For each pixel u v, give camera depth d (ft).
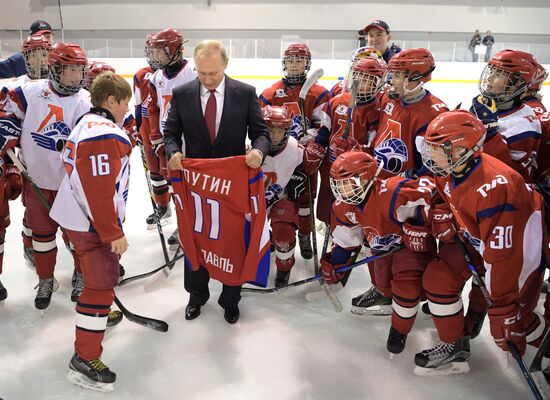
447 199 7.07
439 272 7.55
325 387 7.66
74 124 9.18
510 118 8.26
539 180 9.17
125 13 57.06
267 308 9.84
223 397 7.43
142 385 7.65
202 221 8.52
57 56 8.46
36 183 9.24
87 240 7.34
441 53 44.80
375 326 9.30
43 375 7.83
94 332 7.43
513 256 6.53
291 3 56.44
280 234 10.03
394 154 9.27
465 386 7.71
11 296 10.04
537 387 6.73
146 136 13.32
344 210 8.27
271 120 9.00
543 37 55.31
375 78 9.54
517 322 6.87
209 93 8.04
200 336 8.87
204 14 56.75
